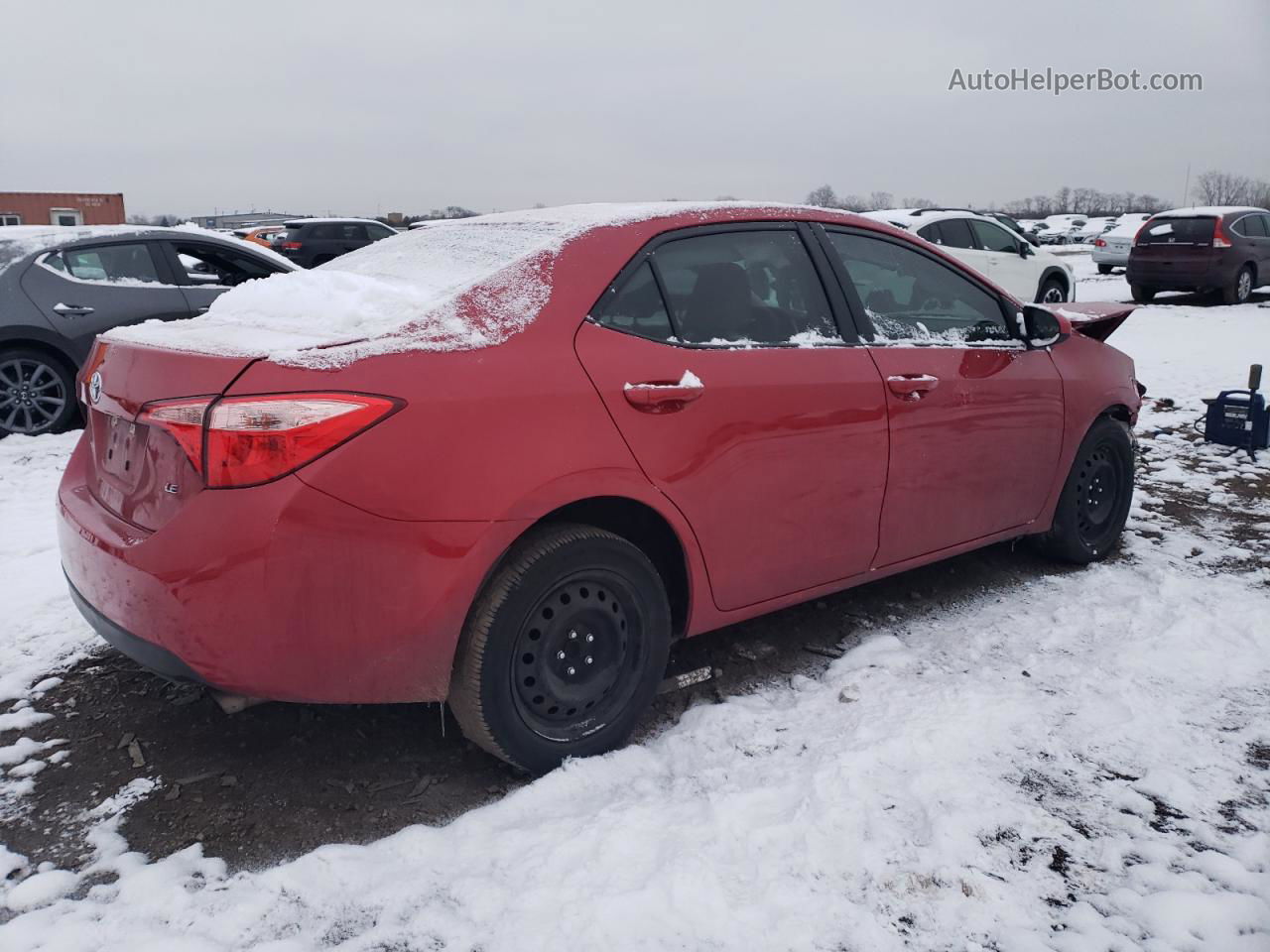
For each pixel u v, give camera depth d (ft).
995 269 42.63
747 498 9.65
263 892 7.25
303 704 10.27
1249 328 43.11
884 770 8.70
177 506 7.60
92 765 9.12
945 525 11.87
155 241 24.52
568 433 8.28
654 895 7.01
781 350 10.07
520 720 8.47
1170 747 9.13
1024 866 7.48
